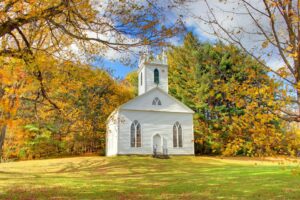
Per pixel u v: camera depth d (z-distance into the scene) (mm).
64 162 26547
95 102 25438
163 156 30250
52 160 28281
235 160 30312
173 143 32719
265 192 11016
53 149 36531
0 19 5953
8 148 30000
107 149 36125
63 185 13586
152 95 33156
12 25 5949
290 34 4316
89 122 25156
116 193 11336
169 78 43750
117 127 30766
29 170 21516
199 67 35469
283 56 4418
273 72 4660
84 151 39438
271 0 4391
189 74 37844
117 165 24438
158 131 32406
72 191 11781
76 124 21734
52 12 6133
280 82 4707
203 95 35312
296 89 4305
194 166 24609
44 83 7973
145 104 32562
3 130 17438
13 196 10484
